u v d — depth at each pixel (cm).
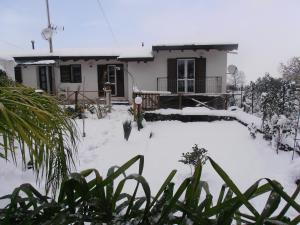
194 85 1209
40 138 124
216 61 1189
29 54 1389
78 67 1392
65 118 190
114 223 105
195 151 416
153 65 1220
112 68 1387
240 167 455
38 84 1430
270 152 526
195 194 109
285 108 650
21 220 114
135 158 114
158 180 374
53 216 109
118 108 1184
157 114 935
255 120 762
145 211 105
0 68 646
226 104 1067
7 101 128
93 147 544
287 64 1812
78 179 108
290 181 382
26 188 123
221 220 98
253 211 95
